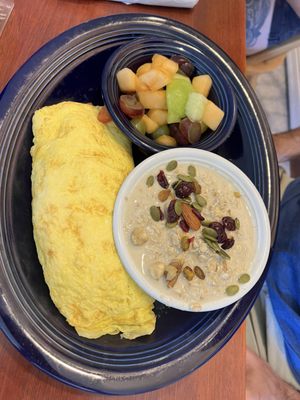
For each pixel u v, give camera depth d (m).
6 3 0.35
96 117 0.34
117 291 0.30
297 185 0.55
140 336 0.32
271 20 0.55
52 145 0.31
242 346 0.35
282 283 0.51
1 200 0.30
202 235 0.31
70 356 0.29
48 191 0.29
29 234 0.31
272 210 0.37
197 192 0.31
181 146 0.34
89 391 0.29
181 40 0.38
